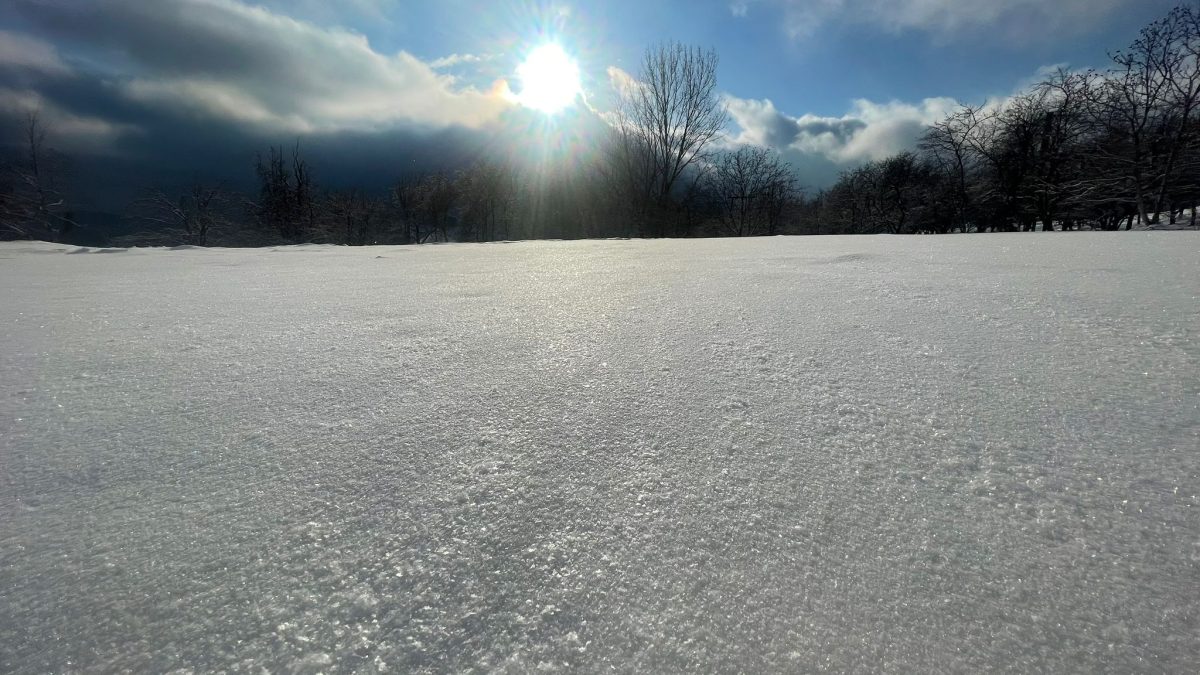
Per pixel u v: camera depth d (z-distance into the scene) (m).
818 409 1.49
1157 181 16.98
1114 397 1.48
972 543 0.96
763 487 1.13
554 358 1.99
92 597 0.85
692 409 1.51
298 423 1.46
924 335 2.11
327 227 39.84
